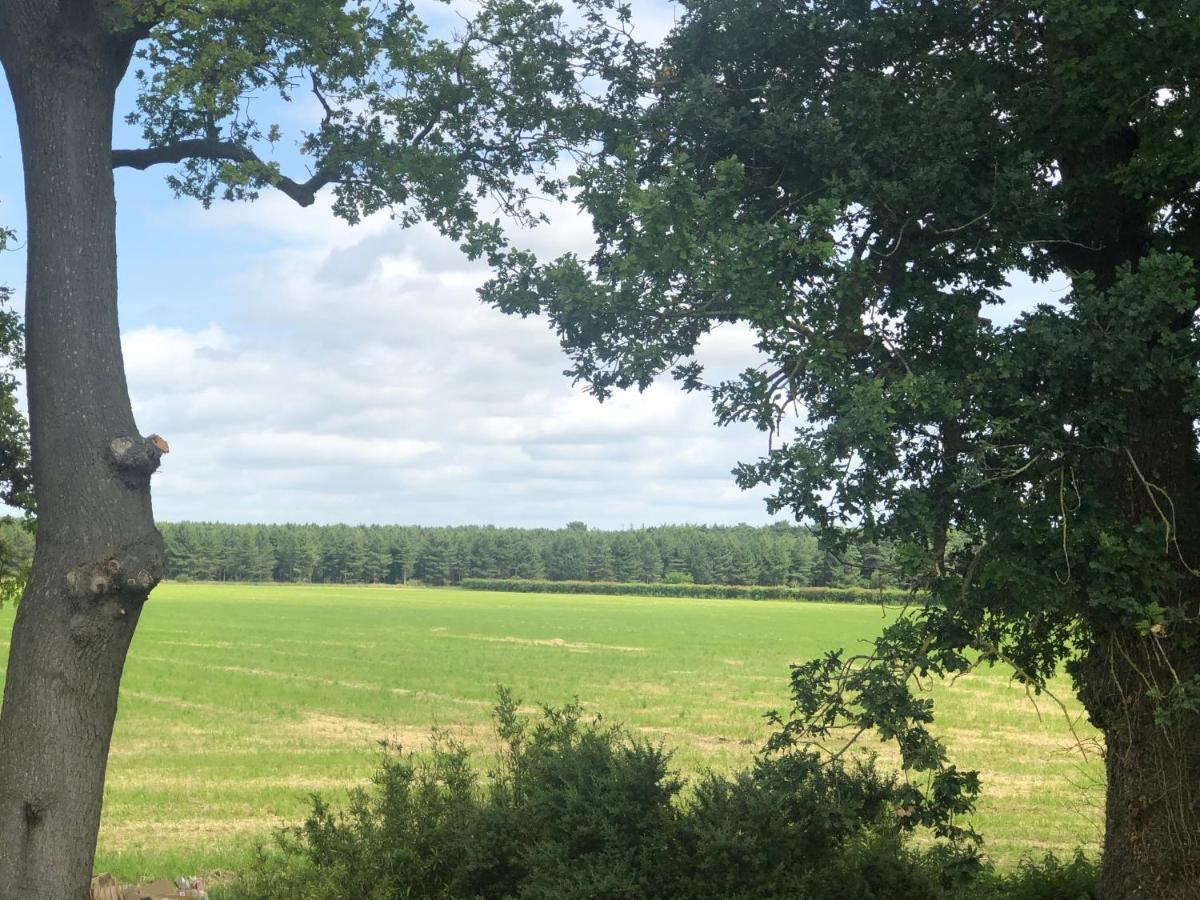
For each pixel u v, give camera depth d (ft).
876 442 29.07
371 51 37.11
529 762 35.88
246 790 75.10
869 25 36.14
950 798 30.66
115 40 32.76
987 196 32.45
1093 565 29.37
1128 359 28.94
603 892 29.48
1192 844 34.88
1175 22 30.48
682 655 201.46
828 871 30.86
